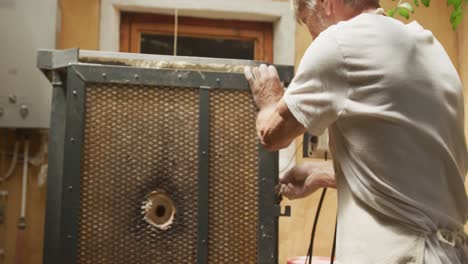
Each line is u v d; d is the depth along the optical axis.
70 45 1.95
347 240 1.02
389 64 0.99
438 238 0.97
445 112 1.03
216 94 1.23
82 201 1.18
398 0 2.12
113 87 1.20
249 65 1.26
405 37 1.03
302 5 1.19
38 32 1.82
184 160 1.21
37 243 1.84
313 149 1.47
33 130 1.86
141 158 1.20
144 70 1.20
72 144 1.17
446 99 1.04
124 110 1.20
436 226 0.98
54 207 1.18
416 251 0.94
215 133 1.22
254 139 1.23
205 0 2.06
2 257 1.81
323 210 2.01
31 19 1.82
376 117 0.98
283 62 2.08
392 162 0.98
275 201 1.22
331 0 1.13
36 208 1.84
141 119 1.21
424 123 1.00
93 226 1.18
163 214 1.20
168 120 1.21
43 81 1.80
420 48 1.04
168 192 1.20
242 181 1.22
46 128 1.82
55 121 1.20
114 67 1.19
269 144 1.12
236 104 1.23
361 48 0.99
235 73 1.23
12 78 1.78
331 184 1.27
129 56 1.24
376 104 0.98
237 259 1.21
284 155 1.94
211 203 1.21
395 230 0.97
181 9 2.05
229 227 1.21
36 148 1.86
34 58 1.80
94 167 1.19
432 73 1.03
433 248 0.95
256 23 2.17
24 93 1.78
